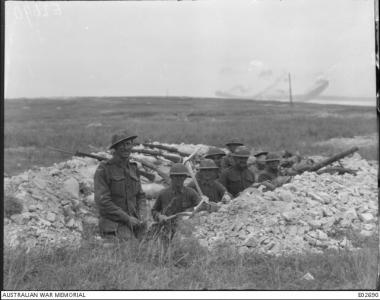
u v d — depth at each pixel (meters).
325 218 5.78
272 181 7.23
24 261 4.79
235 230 5.61
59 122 8.80
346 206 6.27
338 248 5.22
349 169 8.01
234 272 4.76
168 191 5.68
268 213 5.80
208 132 9.91
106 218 5.68
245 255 5.12
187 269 4.89
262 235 5.40
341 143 9.54
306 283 4.55
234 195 7.41
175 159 8.07
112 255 5.01
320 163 8.12
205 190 6.69
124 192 5.72
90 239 5.50
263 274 4.75
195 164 8.13
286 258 4.98
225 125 9.84
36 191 6.43
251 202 6.05
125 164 5.81
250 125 10.10
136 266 4.85
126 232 5.56
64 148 8.27
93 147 8.46
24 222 5.68
